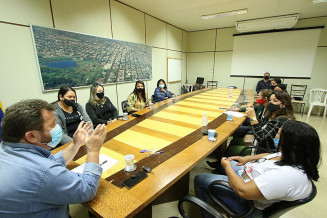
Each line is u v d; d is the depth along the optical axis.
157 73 5.40
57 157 0.96
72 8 2.91
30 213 0.61
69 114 2.01
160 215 1.56
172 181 0.91
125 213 0.70
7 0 2.18
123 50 4.03
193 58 6.95
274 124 1.53
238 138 2.32
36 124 0.66
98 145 0.86
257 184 0.82
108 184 0.88
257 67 5.73
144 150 1.24
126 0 3.74
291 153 0.83
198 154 1.18
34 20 2.46
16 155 0.63
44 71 2.65
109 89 3.87
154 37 5.01
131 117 2.09
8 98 2.32
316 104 4.54
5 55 2.24
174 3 3.90
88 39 3.22
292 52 5.15
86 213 1.56
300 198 0.80
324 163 2.36
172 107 2.61
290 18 4.47
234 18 4.99
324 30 4.68
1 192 0.55
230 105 2.74
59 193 0.62
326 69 4.82
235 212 1.07
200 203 0.89
